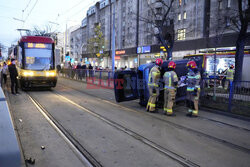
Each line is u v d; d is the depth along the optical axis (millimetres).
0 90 1605
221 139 4789
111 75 14102
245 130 5562
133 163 3461
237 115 6965
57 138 4516
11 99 9086
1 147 1036
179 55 28031
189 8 27078
